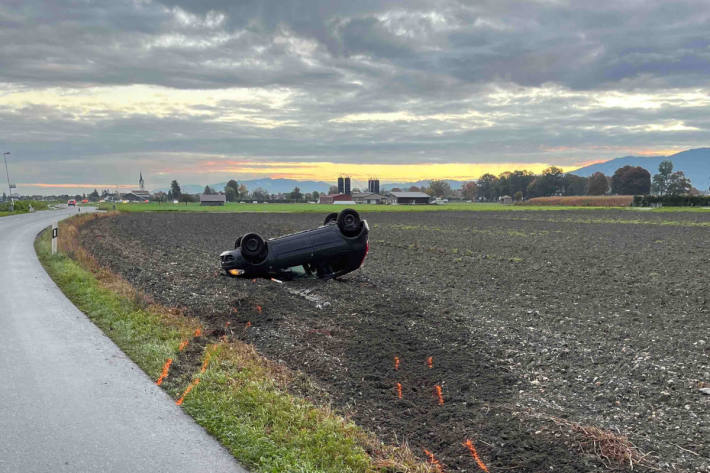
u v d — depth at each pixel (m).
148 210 104.50
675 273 18.86
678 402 7.05
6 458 5.06
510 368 8.55
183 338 9.45
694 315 12.23
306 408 6.39
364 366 8.56
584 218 64.38
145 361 8.09
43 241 27.80
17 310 11.62
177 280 16.05
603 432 5.95
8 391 6.82
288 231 40.69
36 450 5.23
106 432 5.66
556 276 18.12
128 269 18.53
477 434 6.07
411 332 10.58
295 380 7.62
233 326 10.88
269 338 9.98
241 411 6.20
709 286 16.11
